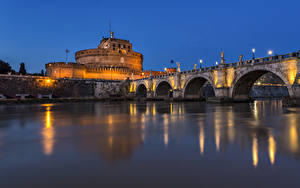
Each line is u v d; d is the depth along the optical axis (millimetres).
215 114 21109
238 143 8750
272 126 13078
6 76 73312
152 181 5109
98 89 90750
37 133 11273
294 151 7555
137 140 9492
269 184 4898
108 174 5570
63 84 83625
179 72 58906
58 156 7156
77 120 16906
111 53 123188
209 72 47000
